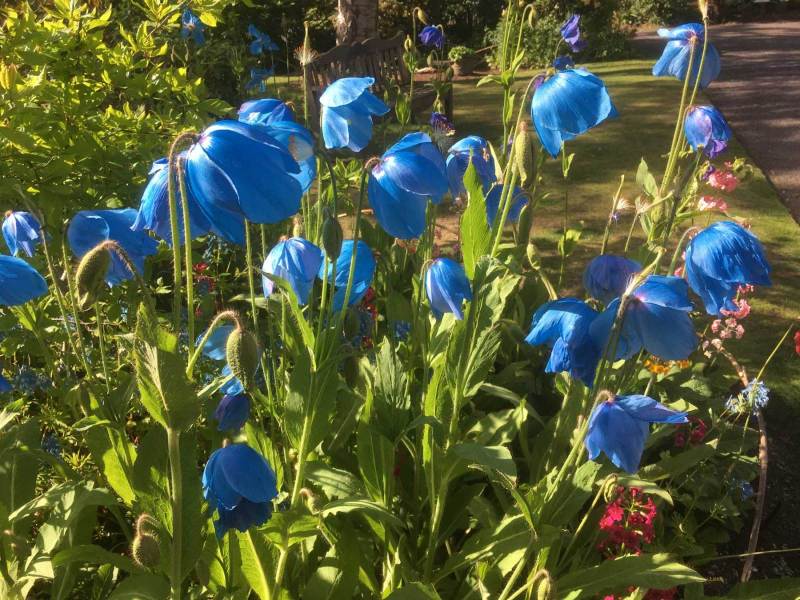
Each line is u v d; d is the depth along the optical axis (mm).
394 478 2285
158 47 3600
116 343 2549
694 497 2707
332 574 1834
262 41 6145
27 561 1545
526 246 3148
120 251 1282
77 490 1641
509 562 1952
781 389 3830
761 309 4625
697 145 2291
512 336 2818
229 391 1710
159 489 1513
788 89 11203
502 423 2314
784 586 1962
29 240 1888
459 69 13508
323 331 1646
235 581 1804
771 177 7250
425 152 1719
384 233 3184
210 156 1193
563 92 1729
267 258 1731
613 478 1954
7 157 2463
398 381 2082
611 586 1803
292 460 1969
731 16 24281
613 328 1499
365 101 1729
